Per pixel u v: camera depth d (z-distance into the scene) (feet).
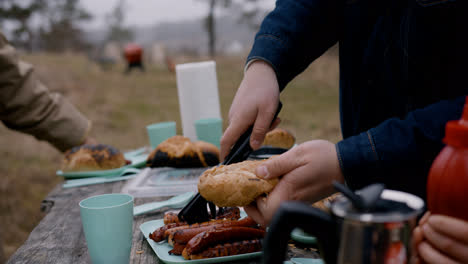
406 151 2.36
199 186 2.83
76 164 6.07
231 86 35.53
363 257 1.49
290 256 3.15
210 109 6.98
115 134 23.44
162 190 4.96
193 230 3.11
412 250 1.59
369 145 2.45
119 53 101.60
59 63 45.37
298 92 33.09
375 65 3.70
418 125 2.36
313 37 3.93
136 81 44.57
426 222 1.86
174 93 37.68
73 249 3.53
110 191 5.33
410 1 3.19
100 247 2.98
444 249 1.71
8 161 17.11
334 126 20.51
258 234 3.17
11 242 10.28
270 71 3.55
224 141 3.38
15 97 6.16
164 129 6.88
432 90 3.20
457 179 1.65
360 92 3.98
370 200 1.49
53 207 4.76
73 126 6.68
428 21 3.04
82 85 35.96
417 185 2.47
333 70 39.01
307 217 1.51
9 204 12.40
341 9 4.00
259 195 2.73
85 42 157.07
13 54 6.06
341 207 1.55
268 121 3.28
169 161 5.62
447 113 2.31
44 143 20.85
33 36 138.10
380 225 1.47
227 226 3.14
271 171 2.63
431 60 3.12
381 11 3.59
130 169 6.12
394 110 3.68
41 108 6.39
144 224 3.81
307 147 2.58
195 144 5.77
